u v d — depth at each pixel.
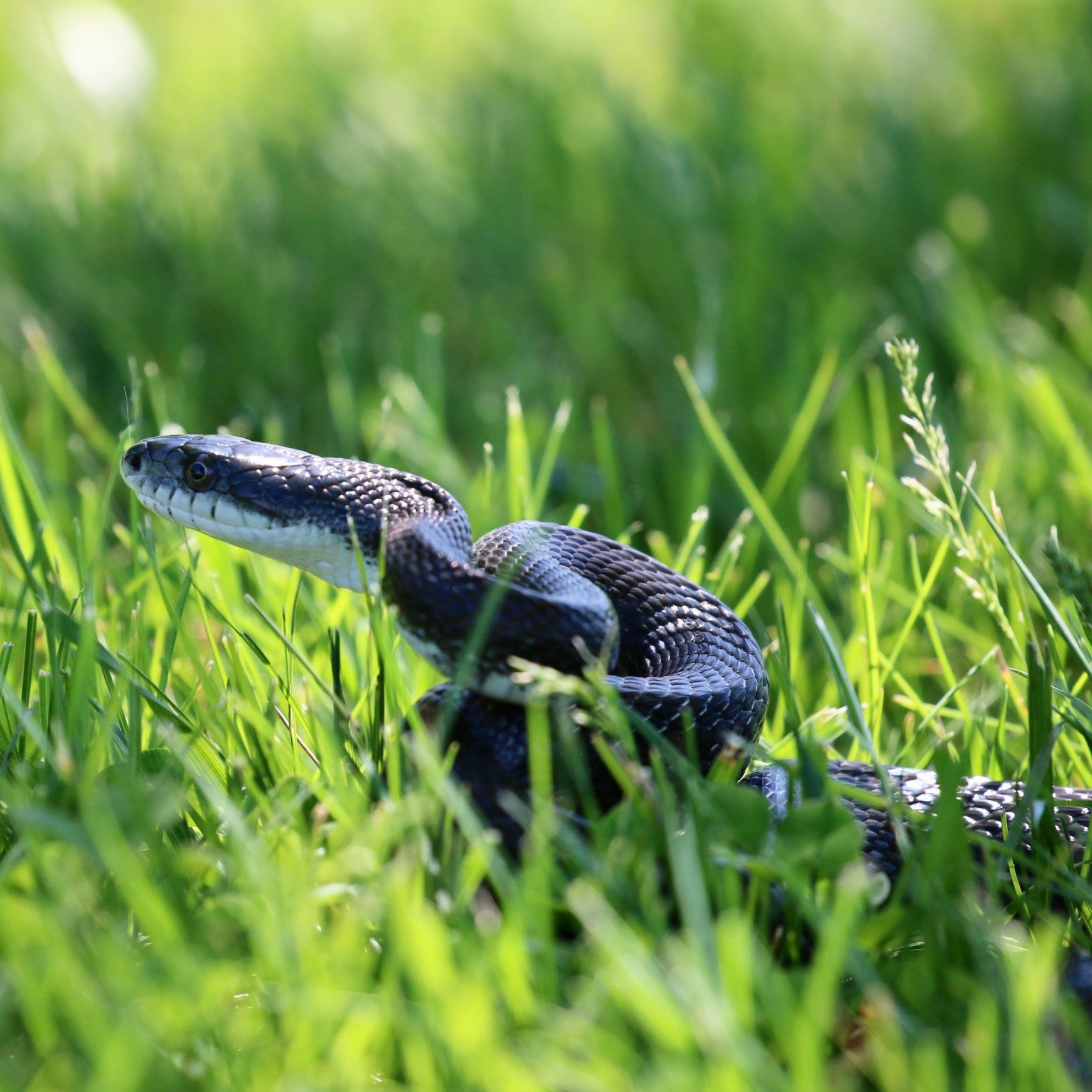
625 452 8.16
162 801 3.37
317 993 2.93
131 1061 2.67
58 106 13.08
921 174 10.95
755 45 13.81
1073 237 10.34
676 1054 2.86
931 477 7.27
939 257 9.90
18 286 9.71
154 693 4.32
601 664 4.12
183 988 2.87
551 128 11.65
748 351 8.58
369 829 3.40
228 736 4.31
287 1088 2.80
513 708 4.14
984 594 4.82
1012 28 14.29
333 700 4.16
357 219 10.78
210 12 16.98
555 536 5.02
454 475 7.04
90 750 3.83
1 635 5.11
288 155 11.73
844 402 7.47
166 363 9.06
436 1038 2.84
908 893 3.70
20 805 3.32
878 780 4.44
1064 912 3.89
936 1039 3.06
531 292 10.09
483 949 3.12
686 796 3.71
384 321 9.62
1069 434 6.57
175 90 14.17
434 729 4.06
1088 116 11.70
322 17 16.08
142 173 11.46
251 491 4.92
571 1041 2.91
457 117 12.43
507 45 14.34
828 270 9.91
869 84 13.10
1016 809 3.93
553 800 3.80
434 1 16.06
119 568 5.70
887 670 5.04
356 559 4.93
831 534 7.27
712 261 9.82
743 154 11.23
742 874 3.54
